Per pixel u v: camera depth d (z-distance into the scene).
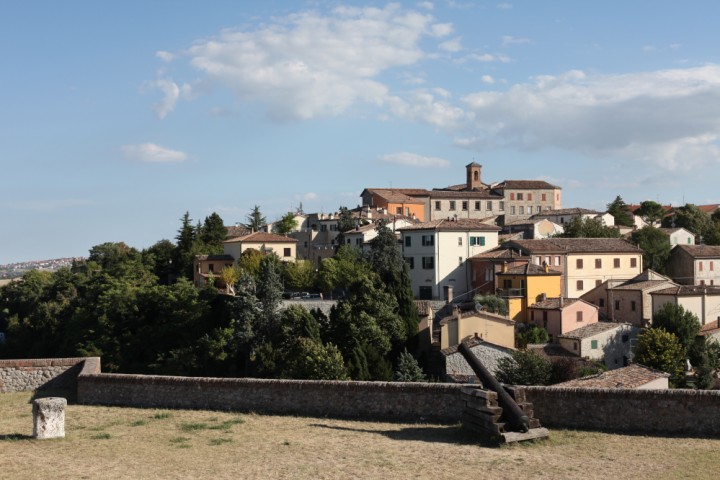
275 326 70.56
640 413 23.06
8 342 106.94
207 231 130.75
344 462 19.78
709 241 131.50
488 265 96.06
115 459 20.14
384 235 99.06
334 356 59.28
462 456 20.31
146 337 79.38
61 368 31.55
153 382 28.28
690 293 83.25
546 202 163.12
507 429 22.02
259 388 27.08
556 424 23.78
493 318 73.69
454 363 66.44
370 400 25.81
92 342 80.50
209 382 27.66
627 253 101.25
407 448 21.33
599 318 88.25
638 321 87.94
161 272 121.75
